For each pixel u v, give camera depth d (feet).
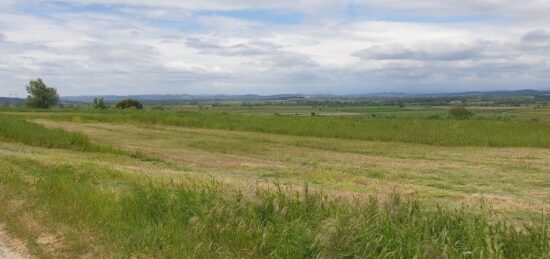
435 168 52.19
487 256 16.69
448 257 16.74
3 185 34.45
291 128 99.50
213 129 112.57
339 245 18.51
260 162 57.57
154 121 132.98
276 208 23.15
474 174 47.67
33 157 52.60
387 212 20.80
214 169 51.24
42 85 315.78
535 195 36.37
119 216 25.00
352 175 46.42
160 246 21.21
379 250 17.95
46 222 25.22
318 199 24.49
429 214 21.17
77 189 31.24
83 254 20.83
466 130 85.76
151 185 29.12
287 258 18.83
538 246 17.75
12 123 88.28
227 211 23.36
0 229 24.72
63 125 124.26
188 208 24.39
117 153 65.82
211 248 20.70
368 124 101.50
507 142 74.49
